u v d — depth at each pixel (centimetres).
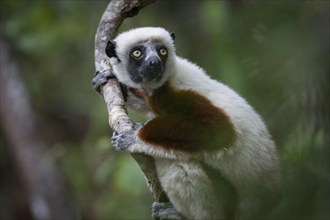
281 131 484
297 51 415
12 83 1262
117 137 559
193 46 816
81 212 1192
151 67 596
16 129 1250
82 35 1199
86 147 1169
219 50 547
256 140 569
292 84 434
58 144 1219
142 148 556
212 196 572
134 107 646
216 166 567
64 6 1151
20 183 1364
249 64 478
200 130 557
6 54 1265
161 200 604
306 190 426
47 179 1221
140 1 633
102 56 626
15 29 1175
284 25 420
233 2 623
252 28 467
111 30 634
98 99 1114
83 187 1173
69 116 1398
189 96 584
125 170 861
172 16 991
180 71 615
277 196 552
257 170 566
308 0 425
